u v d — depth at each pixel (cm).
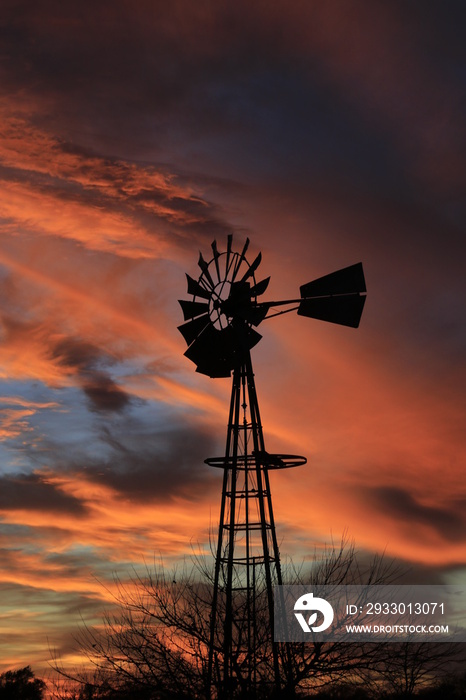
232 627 1457
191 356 1655
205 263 1711
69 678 1488
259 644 1409
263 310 1641
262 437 1584
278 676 1356
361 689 1449
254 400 1603
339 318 1606
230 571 1480
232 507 1544
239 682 1369
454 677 1487
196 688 1409
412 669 1430
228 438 1611
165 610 1527
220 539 1562
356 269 1628
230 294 1653
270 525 1545
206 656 1441
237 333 1630
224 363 1639
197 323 1673
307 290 1625
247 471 1577
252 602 1477
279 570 1510
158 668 1432
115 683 1468
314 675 1398
